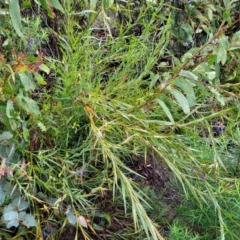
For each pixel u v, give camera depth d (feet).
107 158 2.69
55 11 3.09
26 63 2.29
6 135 2.36
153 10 3.37
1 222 2.42
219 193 2.50
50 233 2.49
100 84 2.94
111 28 3.42
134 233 2.63
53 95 2.78
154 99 2.69
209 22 3.56
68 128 2.68
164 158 2.50
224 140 2.78
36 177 2.46
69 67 2.84
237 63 3.22
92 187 2.71
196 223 2.67
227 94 3.14
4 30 2.64
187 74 2.66
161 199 2.81
